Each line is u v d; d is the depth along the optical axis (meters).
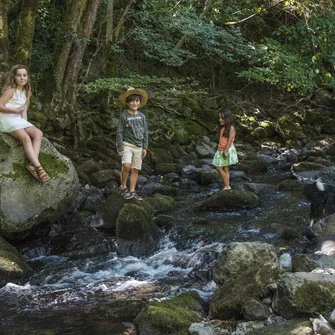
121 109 9.96
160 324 3.52
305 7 12.30
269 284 3.74
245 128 11.35
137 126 6.29
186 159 9.51
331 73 13.24
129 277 4.77
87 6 8.57
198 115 11.30
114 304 4.00
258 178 8.29
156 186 7.33
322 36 12.09
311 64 12.11
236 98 12.94
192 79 12.49
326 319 3.32
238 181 7.96
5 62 7.23
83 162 8.10
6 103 5.39
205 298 4.11
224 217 6.05
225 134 6.64
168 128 10.20
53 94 8.45
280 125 11.46
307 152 9.77
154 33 11.37
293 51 12.37
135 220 5.50
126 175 6.33
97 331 3.63
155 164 8.95
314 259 4.20
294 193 6.98
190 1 11.65
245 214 6.13
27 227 5.39
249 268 3.95
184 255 5.18
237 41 12.12
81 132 8.62
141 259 5.27
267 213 6.10
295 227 5.44
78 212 6.32
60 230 5.87
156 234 5.63
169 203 6.53
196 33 10.91
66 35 8.37
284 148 10.98
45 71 8.58
